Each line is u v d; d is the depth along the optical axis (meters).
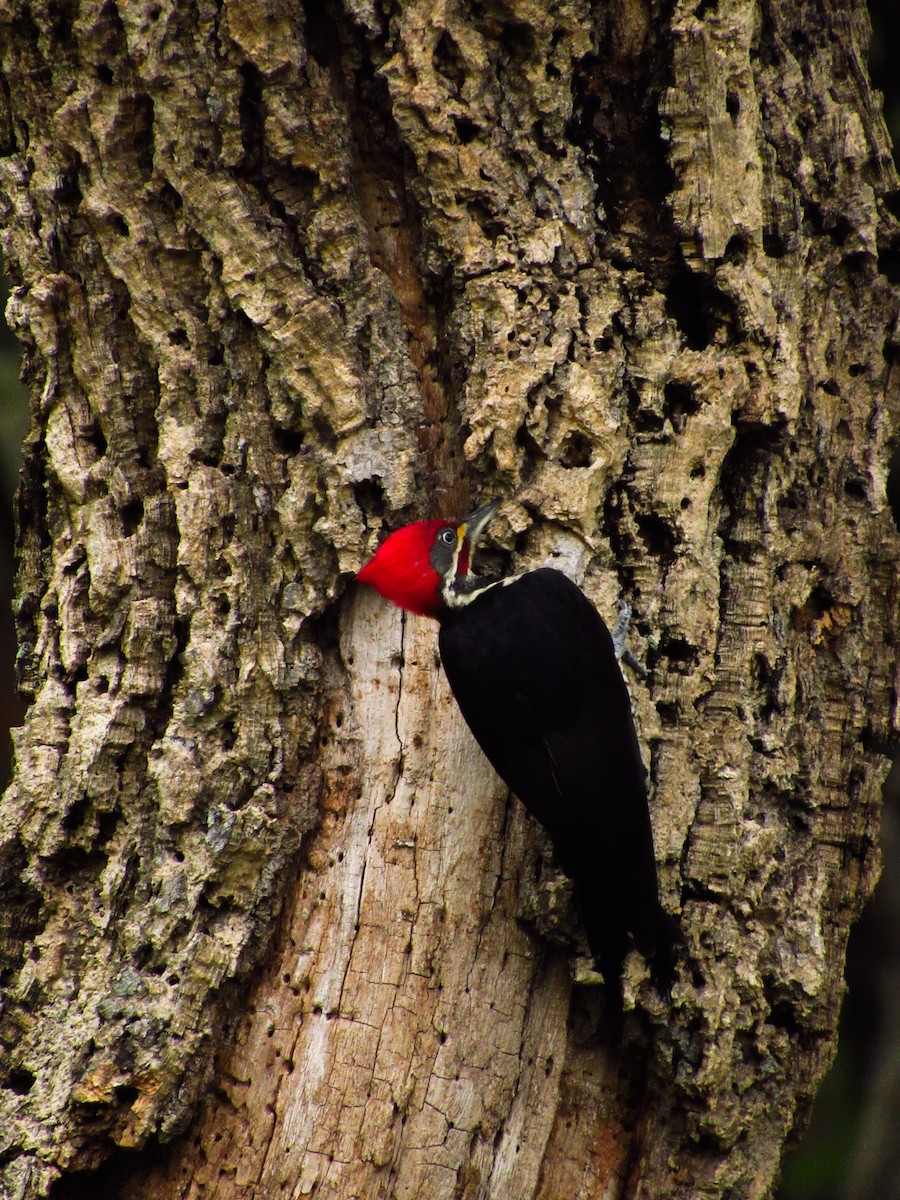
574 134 8.87
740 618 8.81
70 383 8.97
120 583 8.66
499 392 8.48
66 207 8.83
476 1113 8.23
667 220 8.80
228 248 8.52
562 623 8.06
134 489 8.79
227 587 8.49
